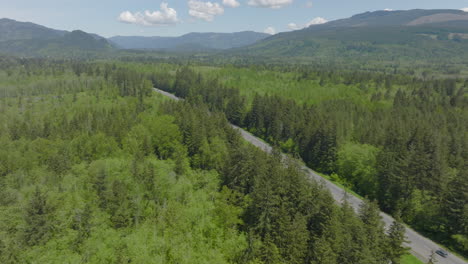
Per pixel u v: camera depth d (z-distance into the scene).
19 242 44.06
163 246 45.81
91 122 127.44
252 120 164.88
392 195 87.69
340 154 110.94
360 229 52.56
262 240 55.62
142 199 62.22
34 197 49.62
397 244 54.72
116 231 51.25
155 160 78.75
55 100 178.75
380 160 95.75
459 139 102.62
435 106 164.25
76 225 48.72
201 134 95.94
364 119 141.50
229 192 62.47
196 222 52.59
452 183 76.19
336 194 93.06
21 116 149.50
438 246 70.75
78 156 91.25
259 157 72.94
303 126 132.25
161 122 102.25
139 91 190.25
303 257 54.38
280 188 59.22
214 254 46.53
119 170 71.25
